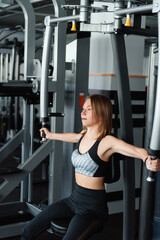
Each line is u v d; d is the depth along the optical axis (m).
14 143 3.46
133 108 3.87
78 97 3.42
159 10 1.46
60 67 3.10
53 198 3.19
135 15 1.78
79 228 1.83
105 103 1.98
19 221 3.23
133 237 2.08
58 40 3.05
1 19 5.67
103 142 1.93
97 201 1.95
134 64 3.89
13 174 2.93
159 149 1.49
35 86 2.89
